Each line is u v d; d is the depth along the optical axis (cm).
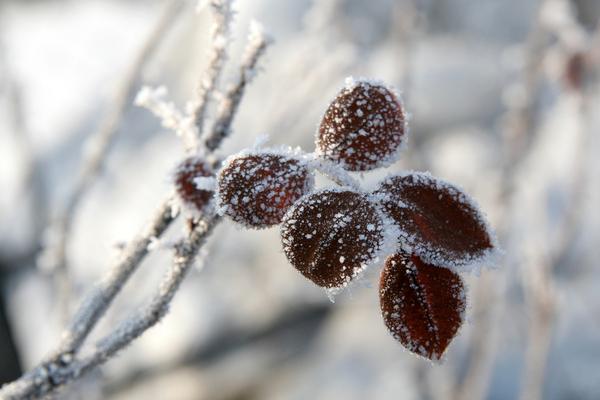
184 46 134
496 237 33
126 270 37
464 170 137
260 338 129
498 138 148
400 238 33
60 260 63
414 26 78
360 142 34
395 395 108
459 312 33
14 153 143
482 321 71
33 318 117
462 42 186
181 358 127
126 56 184
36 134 162
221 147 38
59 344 38
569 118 134
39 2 215
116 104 60
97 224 137
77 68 181
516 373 105
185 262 36
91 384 54
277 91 77
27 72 181
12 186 140
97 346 37
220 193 34
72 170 150
